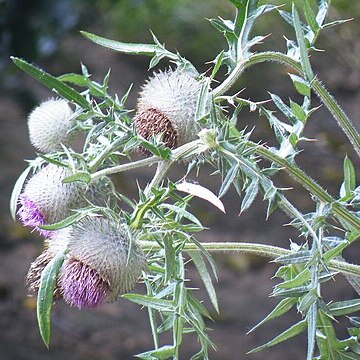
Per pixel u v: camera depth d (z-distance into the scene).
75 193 0.87
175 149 0.85
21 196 0.90
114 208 0.87
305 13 0.85
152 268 0.85
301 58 0.82
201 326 0.86
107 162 0.90
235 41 0.85
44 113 0.93
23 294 1.86
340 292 1.98
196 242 0.81
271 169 0.81
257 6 0.85
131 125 0.83
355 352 0.87
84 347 1.72
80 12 2.20
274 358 1.78
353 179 0.83
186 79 0.87
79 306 0.83
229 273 2.10
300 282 0.81
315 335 0.82
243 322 1.90
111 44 0.88
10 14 2.01
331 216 0.86
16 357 1.65
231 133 0.85
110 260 0.82
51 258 0.86
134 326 1.82
